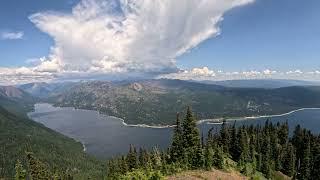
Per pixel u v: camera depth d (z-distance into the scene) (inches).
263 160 6220.5
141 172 4785.9
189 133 5059.1
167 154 5565.9
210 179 4507.9
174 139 5152.6
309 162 6727.4
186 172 4773.6
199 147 5027.1
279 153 7057.1
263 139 7091.5
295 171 6756.9
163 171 4660.4
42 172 4963.1
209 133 6427.2
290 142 7810.0
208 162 4933.6
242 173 5187.0
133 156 5866.1
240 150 6195.9
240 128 6550.2
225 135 6368.1
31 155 4965.6
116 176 5565.9
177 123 5251.0
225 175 4810.5
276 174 6565.0
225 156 5821.9
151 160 5408.5
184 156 4980.3
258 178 4859.7
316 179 6264.8
